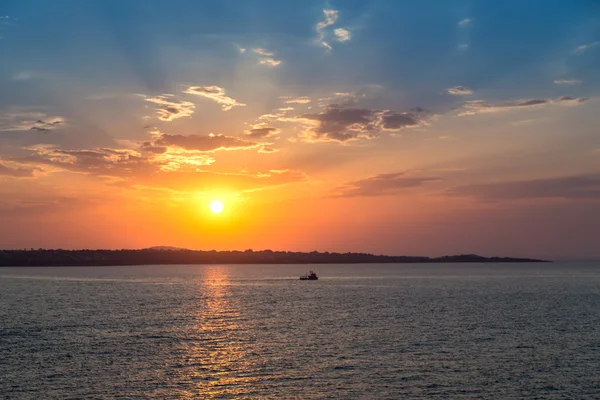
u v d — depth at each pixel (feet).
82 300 487.61
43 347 236.84
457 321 323.57
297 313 373.81
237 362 207.51
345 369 196.24
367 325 307.17
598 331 280.72
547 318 337.31
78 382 179.52
